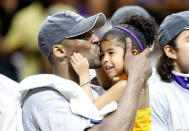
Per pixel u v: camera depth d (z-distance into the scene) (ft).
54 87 17.79
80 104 17.40
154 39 19.71
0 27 36.70
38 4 36.19
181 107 21.94
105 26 29.99
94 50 18.78
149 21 19.34
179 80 22.36
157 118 21.68
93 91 19.81
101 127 16.96
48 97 17.70
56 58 18.84
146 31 19.24
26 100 18.17
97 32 29.73
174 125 21.71
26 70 34.96
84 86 18.25
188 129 21.52
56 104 17.48
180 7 40.55
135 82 17.44
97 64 18.86
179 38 22.25
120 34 18.79
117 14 28.50
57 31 18.66
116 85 18.13
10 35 36.01
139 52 18.78
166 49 22.63
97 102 17.99
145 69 17.78
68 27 18.61
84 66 18.37
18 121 17.94
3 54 35.37
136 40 18.76
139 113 18.29
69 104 17.61
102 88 20.27
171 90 22.25
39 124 17.31
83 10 40.32
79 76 18.38
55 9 35.53
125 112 16.97
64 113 17.31
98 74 20.22
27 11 35.81
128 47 18.17
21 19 35.58
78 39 18.52
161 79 22.71
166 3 40.52
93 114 17.20
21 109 18.24
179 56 22.33
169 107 21.88
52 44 18.75
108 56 18.79
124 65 18.38
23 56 35.40
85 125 17.01
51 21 18.85
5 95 21.21
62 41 18.62
